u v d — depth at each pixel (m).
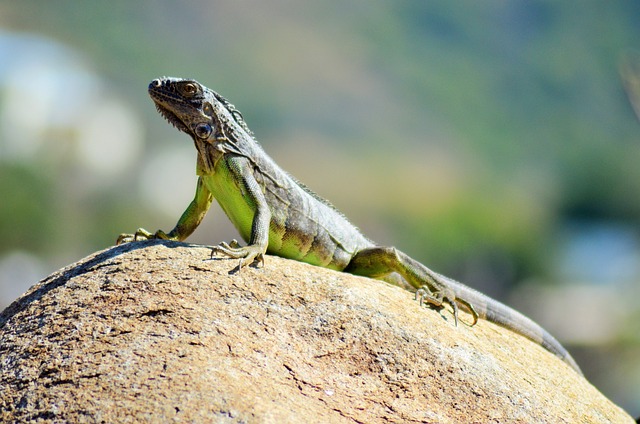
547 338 32.53
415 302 28.42
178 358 23.33
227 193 29.45
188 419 21.64
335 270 30.77
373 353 25.17
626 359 123.25
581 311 149.50
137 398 22.22
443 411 24.38
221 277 26.19
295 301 26.02
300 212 30.16
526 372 27.20
